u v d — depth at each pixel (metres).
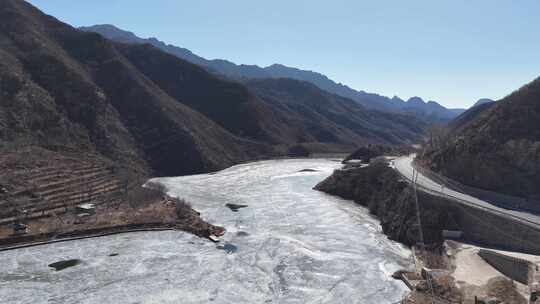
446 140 67.44
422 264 40.66
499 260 36.56
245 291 35.78
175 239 48.88
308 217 59.44
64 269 39.38
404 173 63.47
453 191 51.81
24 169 63.06
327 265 41.59
